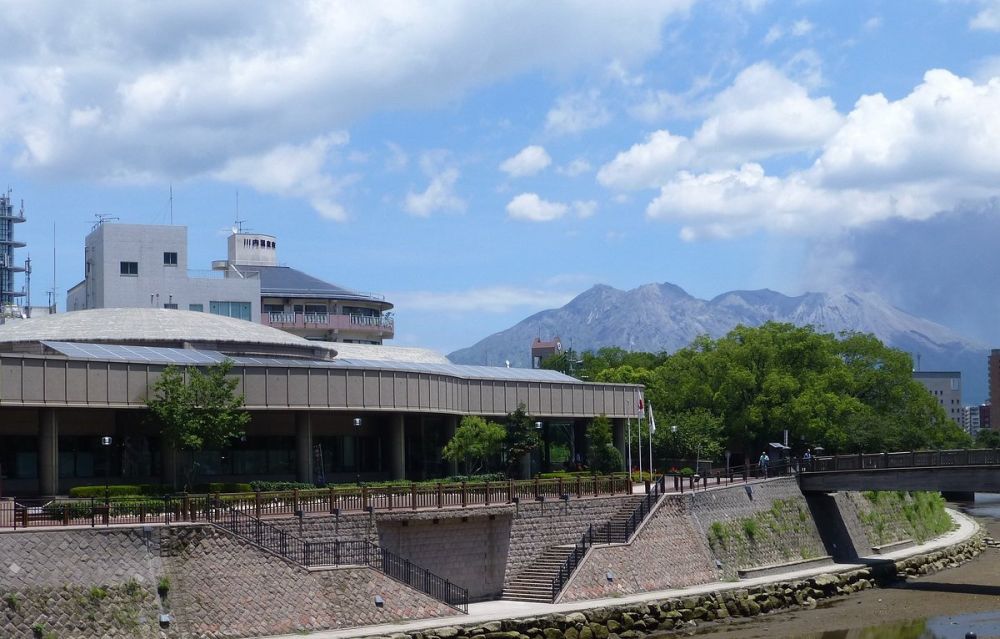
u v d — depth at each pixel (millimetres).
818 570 76125
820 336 123188
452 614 55250
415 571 57688
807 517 81938
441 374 79125
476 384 84125
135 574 45562
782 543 78375
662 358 166875
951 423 128125
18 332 76625
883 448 112812
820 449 94812
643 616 61031
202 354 71375
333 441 78125
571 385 91438
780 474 83750
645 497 70375
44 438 60469
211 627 46906
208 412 61125
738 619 65000
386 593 53125
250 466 72562
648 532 67438
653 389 120625
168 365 63094
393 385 74625
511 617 55094
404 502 58938
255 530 50562
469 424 76000
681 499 71062
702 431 108312
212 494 55594
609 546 64688
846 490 81188
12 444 63062
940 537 97312
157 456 68500
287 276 145250
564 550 65312
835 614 66375
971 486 75938
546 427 94188
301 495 54688
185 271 132250
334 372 71312
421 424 82812
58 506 46781
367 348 105625
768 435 114375
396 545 57375
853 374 123438
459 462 83125
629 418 96438
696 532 71125
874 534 88875
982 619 64000
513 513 63656
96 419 66188
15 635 41750
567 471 90750
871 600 71125
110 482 66438
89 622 43688
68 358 60312
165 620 45562
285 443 74375
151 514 48469
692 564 69562
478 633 53156
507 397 86438
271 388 68312
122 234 130125
